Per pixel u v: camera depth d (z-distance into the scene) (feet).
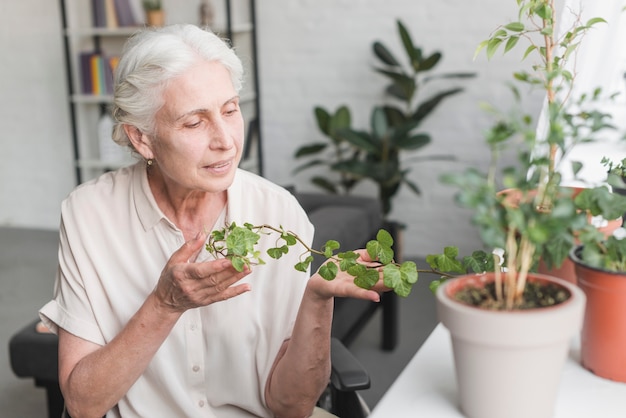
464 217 14.39
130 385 4.48
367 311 9.75
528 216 2.58
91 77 15.76
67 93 16.37
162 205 4.81
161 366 4.75
